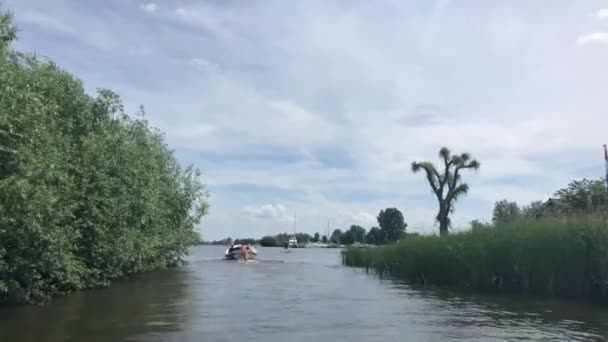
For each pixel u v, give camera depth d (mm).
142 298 22500
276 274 40344
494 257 26141
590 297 22641
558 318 17312
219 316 17266
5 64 18078
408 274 33562
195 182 49219
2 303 19984
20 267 19891
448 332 14594
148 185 34438
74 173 25281
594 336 14086
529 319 17047
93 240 26781
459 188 59625
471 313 18422
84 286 26500
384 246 47250
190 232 48906
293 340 13297
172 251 47500
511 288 25609
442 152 59719
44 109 17953
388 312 18594
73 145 26328
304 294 24766
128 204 30094
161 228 40500
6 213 16984
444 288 28016
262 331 14547
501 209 37156
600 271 21859
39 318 16672
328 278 36062
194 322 16000
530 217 29203
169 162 46531
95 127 29516
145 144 40125
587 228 22688
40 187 18219
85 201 25891
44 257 20594
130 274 37125
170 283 30922
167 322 15953
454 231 32000
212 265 55594
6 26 21312
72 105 27906
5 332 14219
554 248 23297
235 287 28359
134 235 31156
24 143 17406
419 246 32656
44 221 19688
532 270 24344
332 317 17234
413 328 15195
